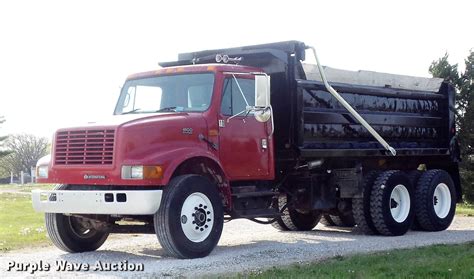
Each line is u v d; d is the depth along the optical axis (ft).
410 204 41.60
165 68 34.76
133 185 29.53
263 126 34.65
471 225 47.96
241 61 37.96
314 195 39.29
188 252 29.89
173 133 30.73
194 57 39.17
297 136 36.32
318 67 37.55
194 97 33.17
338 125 39.09
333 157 38.93
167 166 29.60
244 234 42.29
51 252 33.73
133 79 35.40
